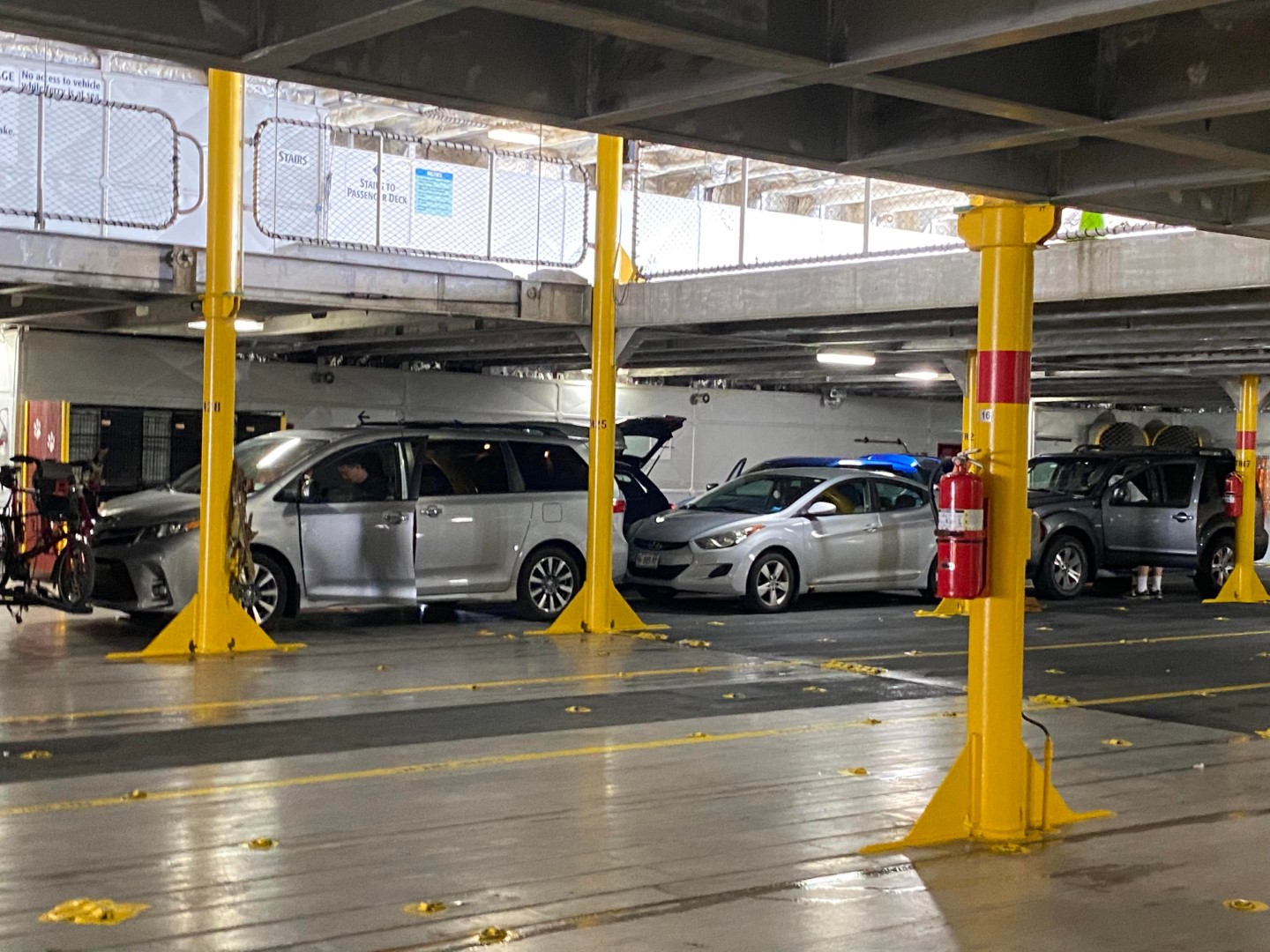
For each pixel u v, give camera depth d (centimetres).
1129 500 1914
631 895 568
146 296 1648
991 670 673
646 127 639
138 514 1298
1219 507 1928
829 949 509
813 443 2797
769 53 528
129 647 1247
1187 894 582
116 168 1608
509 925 529
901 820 695
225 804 702
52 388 1941
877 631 1455
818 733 912
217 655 1200
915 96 579
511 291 1602
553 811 699
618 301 1605
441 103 595
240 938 509
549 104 616
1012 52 586
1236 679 1195
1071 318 1490
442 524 1396
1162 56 594
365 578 1351
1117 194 702
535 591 1468
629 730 912
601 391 1426
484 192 1770
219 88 1198
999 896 576
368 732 892
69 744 841
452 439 1431
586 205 1667
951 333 1669
